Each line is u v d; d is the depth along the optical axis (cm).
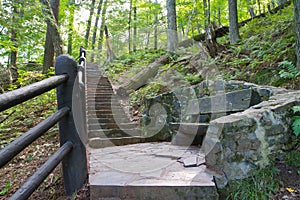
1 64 698
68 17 1123
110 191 174
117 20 1348
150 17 1314
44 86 142
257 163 183
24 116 518
